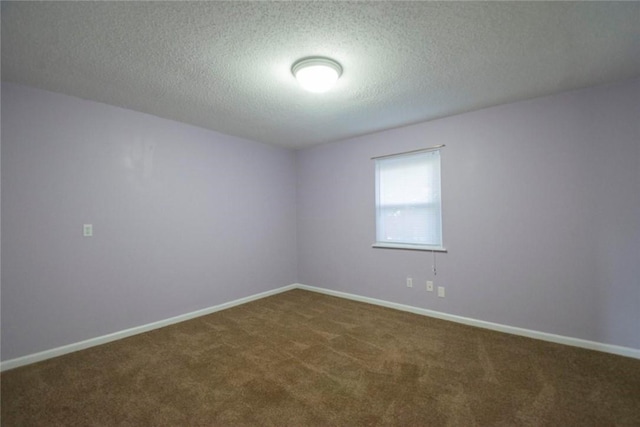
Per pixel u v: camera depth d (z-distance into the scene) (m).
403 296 3.47
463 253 3.04
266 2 1.43
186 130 3.33
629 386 1.88
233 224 3.79
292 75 2.17
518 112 2.72
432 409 1.70
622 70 2.15
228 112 2.95
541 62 2.03
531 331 2.66
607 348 2.34
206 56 1.91
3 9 1.44
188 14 1.50
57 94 2.46
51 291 2.41
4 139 2.23
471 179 2.98
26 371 2.16
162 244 3.10
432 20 1.58
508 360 2.24
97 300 2.65
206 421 1.62
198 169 3.43
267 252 4.21
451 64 2.05
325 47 1.82
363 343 2.58
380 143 3.66
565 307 2.52
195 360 2.31
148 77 2.19
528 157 2.68
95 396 1.85
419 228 3.35
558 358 2.26
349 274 4.00
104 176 2.71
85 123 2.60
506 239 2.79
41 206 2.38
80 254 2.56
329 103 2.72
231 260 3.75
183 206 3.28
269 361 2.28
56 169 2.45
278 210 4.38
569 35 1.73
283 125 3.39
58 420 1.63
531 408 1.69
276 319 3.22
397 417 1.63
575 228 2.47
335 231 4.14
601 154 2.38
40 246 2.37
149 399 1.82
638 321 2.24
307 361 2.27
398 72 2.15
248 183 3.98
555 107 2.55
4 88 2.23
